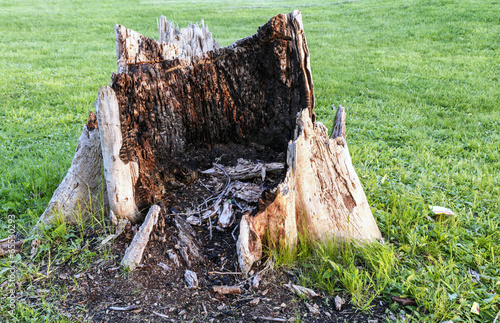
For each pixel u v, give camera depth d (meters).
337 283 2.92
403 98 8.13
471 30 13.61
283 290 2.85
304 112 3.17
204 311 2.64
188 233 3.24
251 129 4.06
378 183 4.46
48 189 4.16
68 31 15.56
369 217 3.38
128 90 3.33
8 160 4.99
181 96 3.64
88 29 15.87
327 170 3.28
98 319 2.55
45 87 8.41
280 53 3.61
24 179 4.42
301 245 3.15
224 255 3.12
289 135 3.96
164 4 22.81
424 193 4.29
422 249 3.30
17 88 8.28
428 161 5.11
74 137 5.84
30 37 14.27
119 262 3.01
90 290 2.78
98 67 10.36
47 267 2.99
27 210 3.74
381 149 5.67
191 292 2.80
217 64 3.68
